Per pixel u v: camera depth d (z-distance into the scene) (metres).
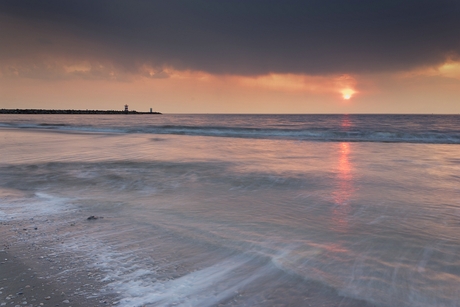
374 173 9.67
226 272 3.47
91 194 7.16
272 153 14.56
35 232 4.79
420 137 23.95
